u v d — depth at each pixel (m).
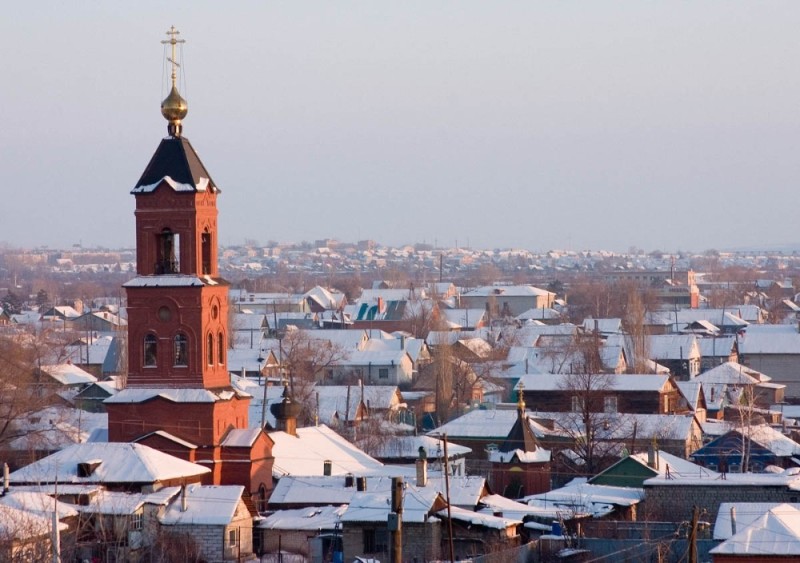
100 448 192.88
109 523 175.62
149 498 180.25
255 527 188.62
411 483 195.00
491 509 191.88
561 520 185.88
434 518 178.50
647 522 186.25
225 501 182.25
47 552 152.88
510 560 172.12
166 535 177.38
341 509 193.12
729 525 171.75
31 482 186.50
